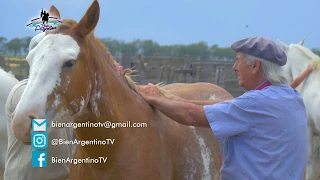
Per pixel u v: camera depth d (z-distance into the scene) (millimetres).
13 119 2695
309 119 8133
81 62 2896
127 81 3568
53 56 2781
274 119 3051
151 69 16469
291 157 3094
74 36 2914
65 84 2807
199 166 3785
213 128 3074
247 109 3059
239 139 3152
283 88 3146
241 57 3174
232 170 3182
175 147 3604
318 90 8039
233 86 15992
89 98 3051
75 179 3371
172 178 3549
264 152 3064
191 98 4414
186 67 17000
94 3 2916
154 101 3473
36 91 2713
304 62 8656
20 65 15570
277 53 3107
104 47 3420
